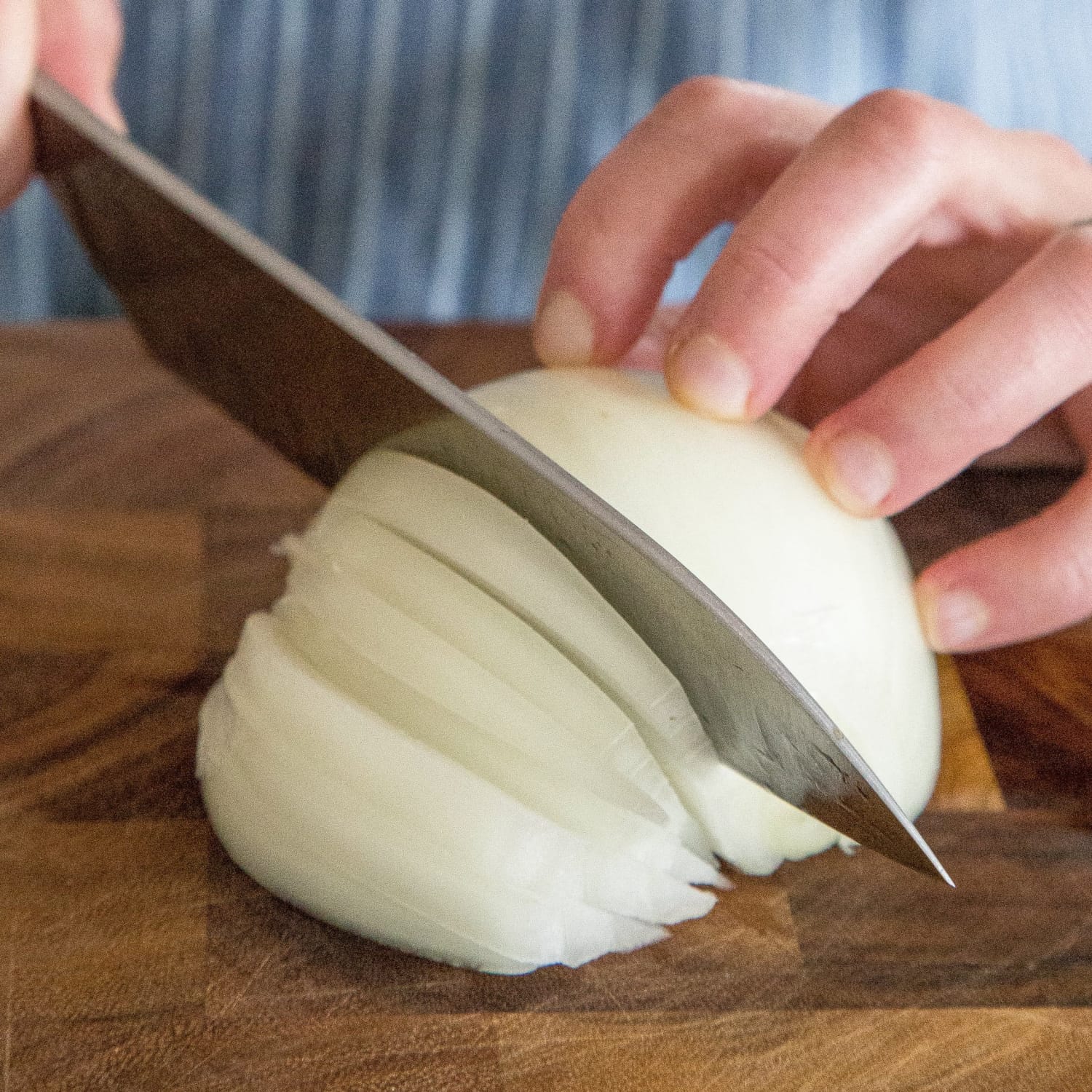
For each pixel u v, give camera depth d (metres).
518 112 0.50
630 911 0.37
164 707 0.39
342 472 0.39
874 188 0.38
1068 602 0.39
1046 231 0.41
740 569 0.37
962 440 0.38
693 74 0.50
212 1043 0.35
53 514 0.43
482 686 0.36
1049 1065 0.35
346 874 0.36
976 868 0.38
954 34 0.51
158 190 0.34
